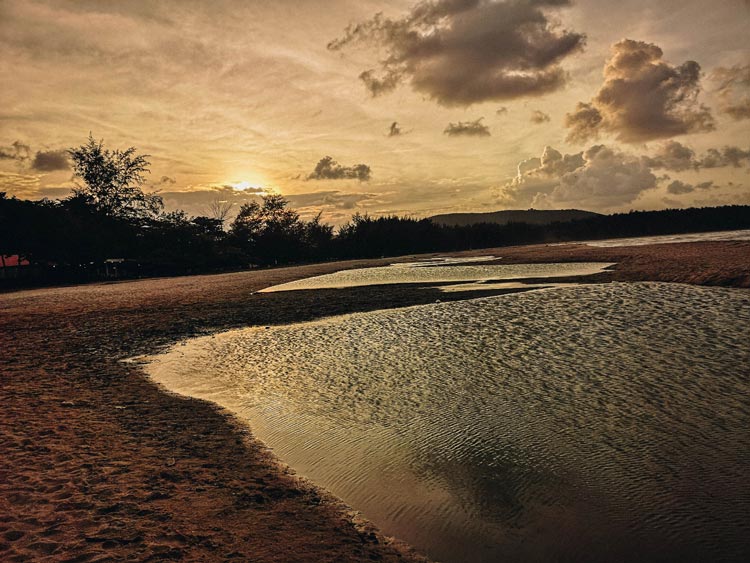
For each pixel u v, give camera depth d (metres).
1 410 8.55
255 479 5.88
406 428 7.38
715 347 10.54
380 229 88.00
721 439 6.43
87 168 66.62
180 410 8.50
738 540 4.49
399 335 13.83
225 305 22.70
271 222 83.31
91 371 11.55
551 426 7.14
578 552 4.43
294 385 9.80
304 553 4.37
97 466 6.18
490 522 4.94
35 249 50.91
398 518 5.04
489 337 12.86
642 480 5.56
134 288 36.44
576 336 12.30
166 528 4.75
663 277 21.48
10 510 5.09
